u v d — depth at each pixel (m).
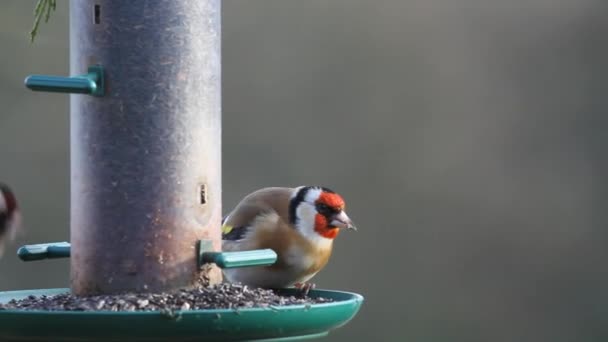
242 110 17.55
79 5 7.34
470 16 18.61
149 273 7.21
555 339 17.42
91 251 7.26
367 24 18.31
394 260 17.33
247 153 17.42
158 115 7.29
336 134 17.77
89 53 7.30
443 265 17.47
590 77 18.75
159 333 6.21
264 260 7.33
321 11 18.06
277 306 6.54
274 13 17.98
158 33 7.30
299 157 17.58
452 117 18.28
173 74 7.32
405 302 17.06
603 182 18.06
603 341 17.53
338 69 18.03
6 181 15.76
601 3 19.03
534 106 18.50
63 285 15.21
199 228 7.32
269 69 17.86
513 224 17.86
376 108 18.06
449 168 18.00
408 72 18.33
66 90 7.03
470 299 17.39
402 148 17.94
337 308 6.69
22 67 15.78
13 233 9.44
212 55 7.49
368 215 17.59
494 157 18.22
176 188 7.28
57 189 15.89
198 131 7.38
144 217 7.23
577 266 17.88
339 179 17.61
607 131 18.44
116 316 6.14
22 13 15.64
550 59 18.80
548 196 18.09
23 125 15.93
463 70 18.53
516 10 19.05
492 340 17.27
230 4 17.78
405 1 18.42
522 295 17.59
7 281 15.12
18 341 6.33
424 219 17.64
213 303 6.83
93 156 7.28
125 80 7.27
